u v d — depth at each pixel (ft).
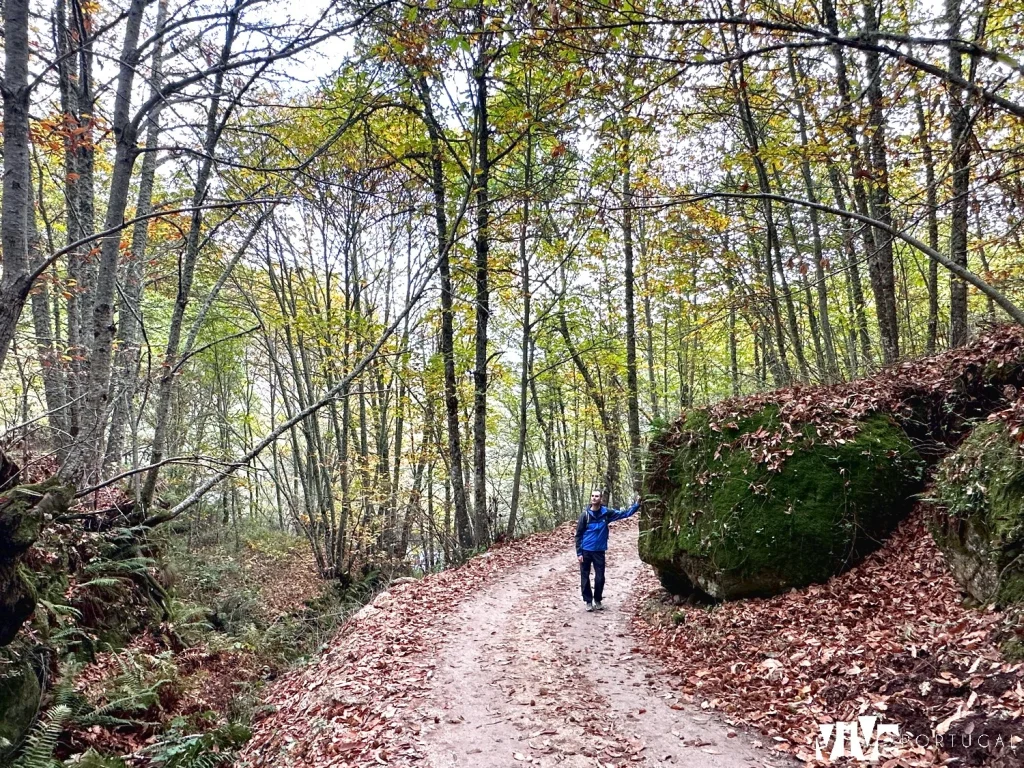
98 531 29.53
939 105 20.27
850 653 17.98
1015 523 16.35
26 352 42.78
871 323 61.26
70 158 33.37
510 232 52.60
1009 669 13.73
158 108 28.30
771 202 43.75
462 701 19.76
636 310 81.00
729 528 24.93
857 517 23.09
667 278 55.52
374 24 23.25
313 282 64.49
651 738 16.49
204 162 35.65
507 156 55.83
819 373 47.50
